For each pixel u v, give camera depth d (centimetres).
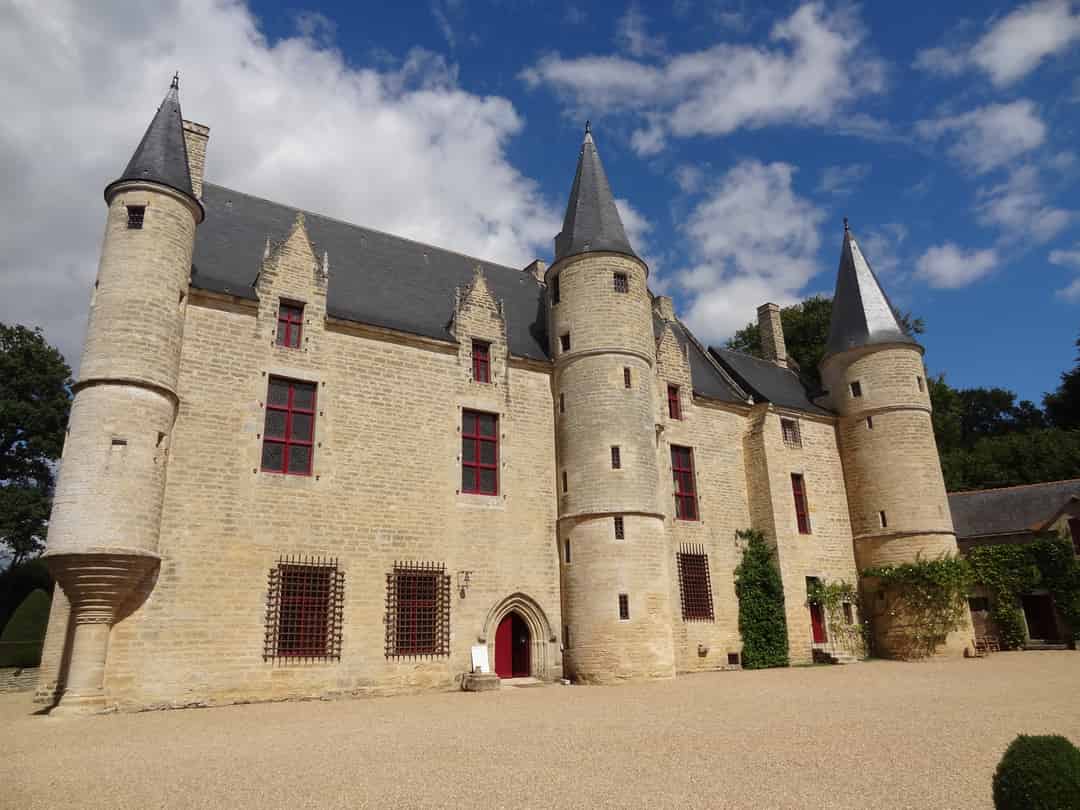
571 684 2173
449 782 897
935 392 4916
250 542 1847
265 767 990
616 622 2198
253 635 1798
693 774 927
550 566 2338
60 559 1573
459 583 2141
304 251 2136
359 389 2117
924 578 2848
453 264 2823
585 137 2892
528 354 2533
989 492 3659
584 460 2356
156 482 1717
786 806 786
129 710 1612
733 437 2927
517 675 2273
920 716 1348
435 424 2227
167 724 1410
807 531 2948
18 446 3622
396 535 2067
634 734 1216
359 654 1927
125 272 1775
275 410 1986
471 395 2327
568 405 2445
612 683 2144
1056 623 3212
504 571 2238
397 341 2228
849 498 3136
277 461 1953
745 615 2677
